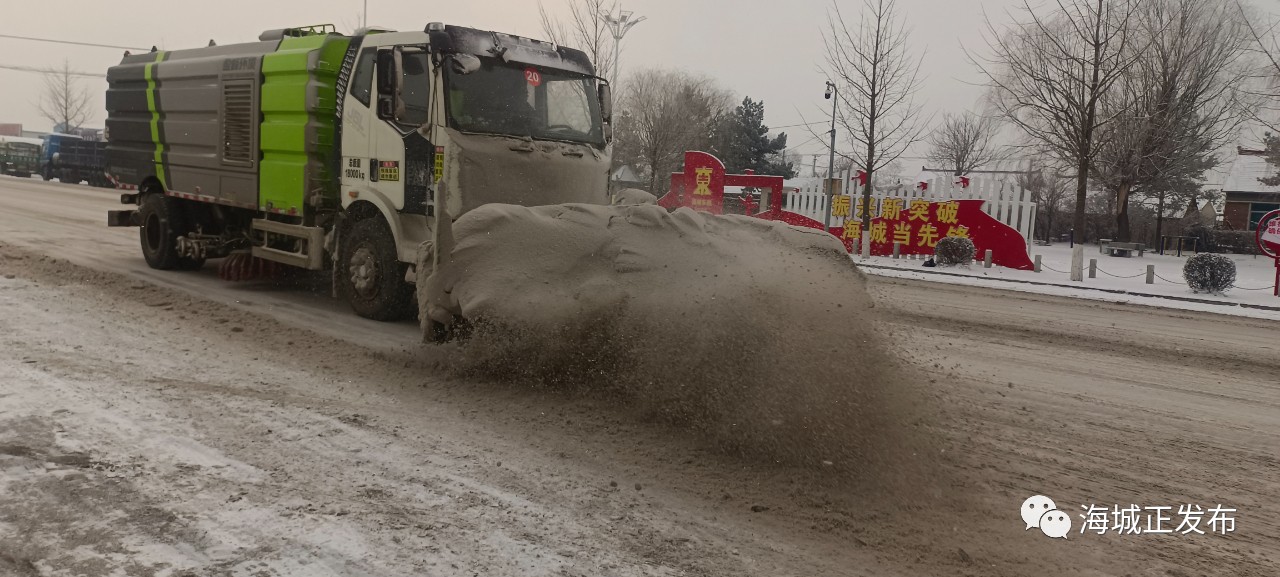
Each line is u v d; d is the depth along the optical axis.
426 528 3.59
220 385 5.59
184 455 4.24
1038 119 30.59
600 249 5.36
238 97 9.34
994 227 20.50
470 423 5.10
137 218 11.42
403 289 8.09
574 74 8.34
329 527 3.53
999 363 8.11
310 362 6.43
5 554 3.18
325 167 8.61
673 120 46.44
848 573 3.47
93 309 7.89
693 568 3.42
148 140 10.91
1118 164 27.73
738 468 4.54
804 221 24.03
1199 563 3.80
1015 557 3.73
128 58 11.59
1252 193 39.56
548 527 3.70
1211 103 28.17
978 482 4.62
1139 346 9.57
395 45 7.90
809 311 4.76
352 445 4.58
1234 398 7.14
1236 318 12.59
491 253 5.55
